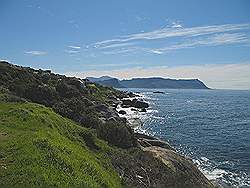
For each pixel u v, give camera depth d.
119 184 19.05
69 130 25.33
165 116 88.62
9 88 38.81
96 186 15.88
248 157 41.75
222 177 33.09
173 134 59.12
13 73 44.41
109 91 112.12
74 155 18.45
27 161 15.18
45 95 37.34
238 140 53.81
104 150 24.17
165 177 22.03
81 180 15.48
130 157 23.47
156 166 23.53
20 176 13.87
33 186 13.33
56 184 14.02
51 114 27.06
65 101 35.84
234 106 132.75
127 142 27.41
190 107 123.62
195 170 26.94
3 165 14.92
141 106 103.94
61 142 20.08
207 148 47.28
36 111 26.38
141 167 22.64
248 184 31.06
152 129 64.38
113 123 28.47
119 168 21.67
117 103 93.25
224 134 59.88
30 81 42.69
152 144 33.03
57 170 15.30
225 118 87.00
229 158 41.25
